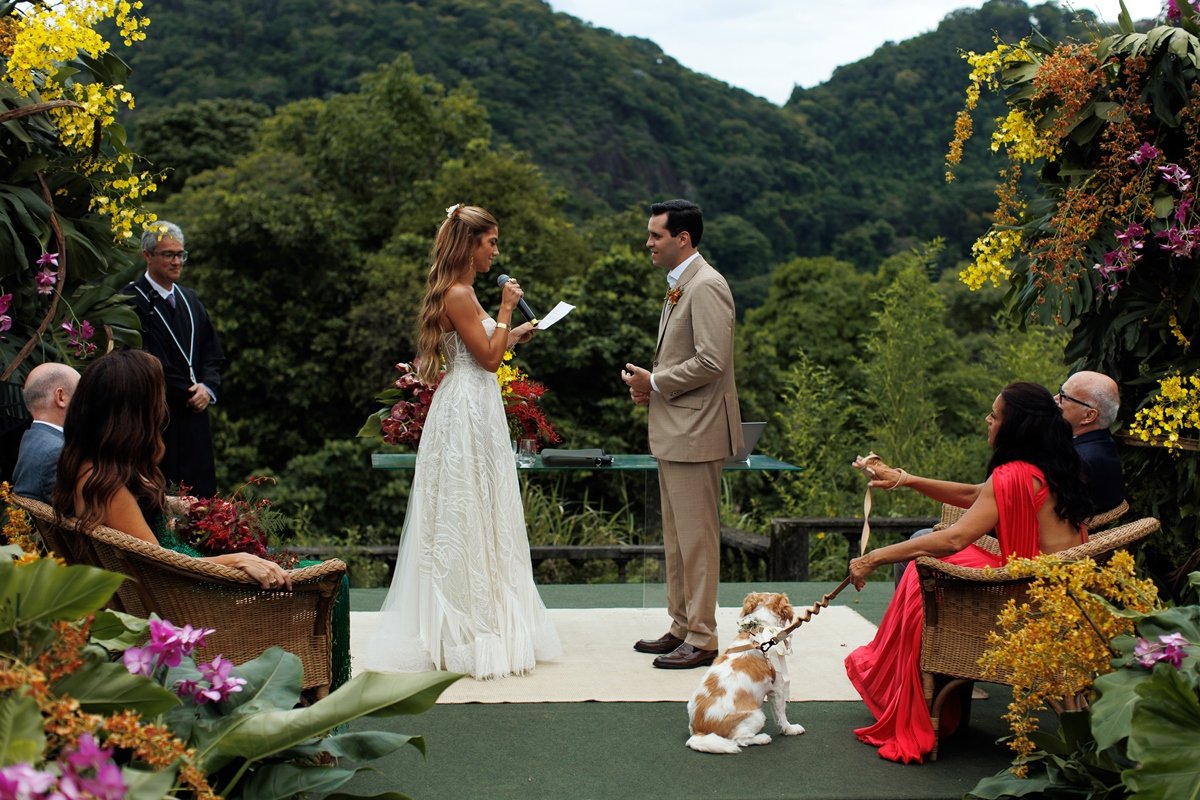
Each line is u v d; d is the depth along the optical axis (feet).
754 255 106.93
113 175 14.21
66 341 13.43
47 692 6.70
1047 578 10.52
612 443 57.21
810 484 35.45
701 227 15.14
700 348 14.58
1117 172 14.11
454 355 14.93
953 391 57.52
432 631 14.52
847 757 11.84
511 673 14.58
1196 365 14.21
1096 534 12.28
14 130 12.98
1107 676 8.98
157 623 7.71
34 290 13.43
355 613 18.48
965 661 11.45
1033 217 15.88
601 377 59.26
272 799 8.05
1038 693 9.88
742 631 12.41
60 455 10.18
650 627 17.48
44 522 10.14
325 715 7.99
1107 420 13.17
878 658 12.52
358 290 68.13
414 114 90.74
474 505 14.57
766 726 12.87
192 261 67.56
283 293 67.72
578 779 11.21
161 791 6.55
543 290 62.75
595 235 80.02
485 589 14.53
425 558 14.67
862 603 19.99
